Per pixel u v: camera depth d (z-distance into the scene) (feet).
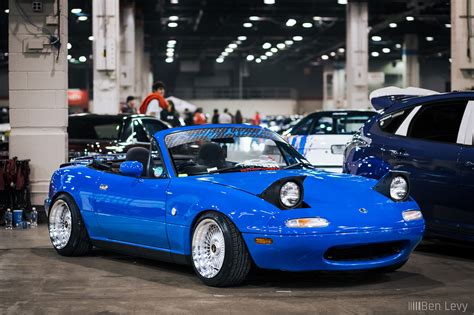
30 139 37.11
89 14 111.24
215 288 19.92
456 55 63.00
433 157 24.64
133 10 107.14
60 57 37.22
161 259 22.12
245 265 19.40
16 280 21.38
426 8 130.41
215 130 23.13
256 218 18.89
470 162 23.66
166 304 18.20
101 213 23.80
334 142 40.91
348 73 120.47
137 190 22.41
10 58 37.14
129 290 19.86
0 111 129.39
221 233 19.48
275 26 163.84
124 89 101.40
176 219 20.88
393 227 19.51
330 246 18.79
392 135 26.22
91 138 43.24
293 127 44.42
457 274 21.90
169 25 148.77
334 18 133.39
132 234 22.67
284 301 18.39
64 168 25.93
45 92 37.27
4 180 33.09
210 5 130.00
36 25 37.06
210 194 20.06
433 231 24.88
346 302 18.26
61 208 25.71
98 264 23.81
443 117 25.08
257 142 23.08
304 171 21.97
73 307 18.02
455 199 24.09
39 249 26.94
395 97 27.37
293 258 18.84
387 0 119.14
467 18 62.69
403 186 20.63
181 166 22.12
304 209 19.03
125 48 106.63
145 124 44.52
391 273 22.03
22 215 33.58
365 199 20.04
